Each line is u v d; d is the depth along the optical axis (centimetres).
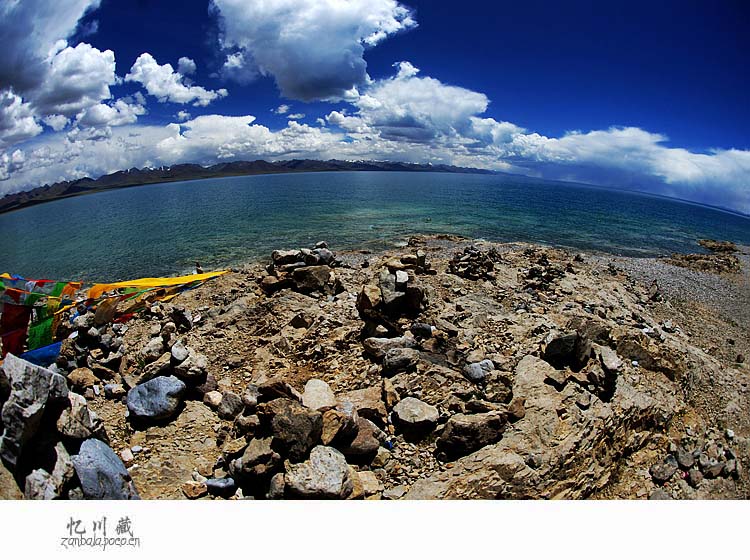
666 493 940
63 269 3284
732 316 2339
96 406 1027
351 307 1508
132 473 797
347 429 848
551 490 836
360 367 1149
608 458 971
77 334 1321
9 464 609
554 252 3341
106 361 1203
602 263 3247
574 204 9962
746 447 1126
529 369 1124
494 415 917
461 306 1577
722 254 4381
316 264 1886
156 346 1201
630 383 1194
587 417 989
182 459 844
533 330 1405
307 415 769
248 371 1202
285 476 733
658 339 1602
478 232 4719
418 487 812
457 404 977
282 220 5509
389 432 934
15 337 1147
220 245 3922
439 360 1154
